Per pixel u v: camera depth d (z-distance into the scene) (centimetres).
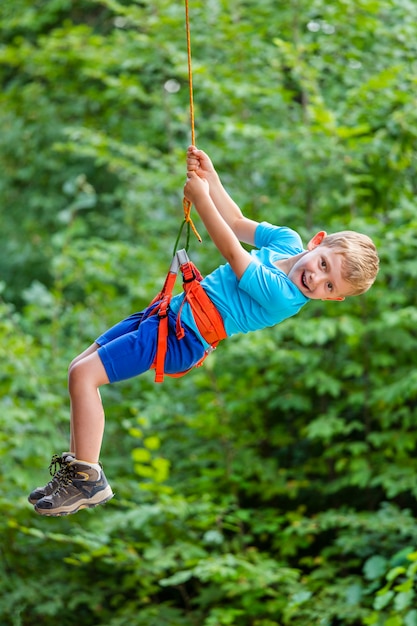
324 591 715
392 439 767
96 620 817
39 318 929
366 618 643
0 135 1245
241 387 825
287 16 907
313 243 403
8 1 1263
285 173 847
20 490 780
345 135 766
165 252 951
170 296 395
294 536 779
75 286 1210
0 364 802
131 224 1040
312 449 886
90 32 1076
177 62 888
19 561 801
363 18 848
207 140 966
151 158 972
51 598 778
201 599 756
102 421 381
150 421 808
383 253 761
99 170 1247
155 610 748
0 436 762
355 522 724
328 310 812
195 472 848
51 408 806
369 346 821
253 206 888
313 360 786
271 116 916
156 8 965
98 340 398
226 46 929
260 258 406
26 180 1295
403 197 809
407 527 702
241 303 389
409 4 841
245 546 841
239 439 838
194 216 940
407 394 729
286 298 383
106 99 1102
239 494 885
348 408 871
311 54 898
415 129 793
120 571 817
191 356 391
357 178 791
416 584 689
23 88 1239
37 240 1226
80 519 782
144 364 385
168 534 758
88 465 378
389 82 788
